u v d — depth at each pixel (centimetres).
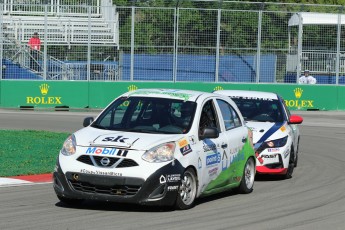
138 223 1845
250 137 2495
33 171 2750
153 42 6438
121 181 1923
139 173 1923
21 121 5016
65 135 4075
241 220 1948
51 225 1798
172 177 1966
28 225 1794
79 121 5144
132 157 1941
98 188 1942
